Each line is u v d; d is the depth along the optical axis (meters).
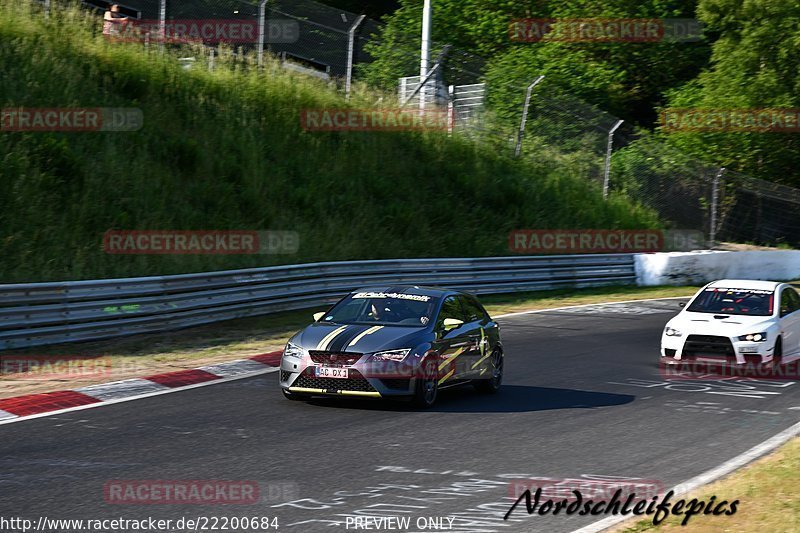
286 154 63.56
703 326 35.19
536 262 61.97
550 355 38.19
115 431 22.11
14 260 41.41
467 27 113.75
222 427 22.89
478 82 85.19
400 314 28.08
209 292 42.03
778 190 91.94
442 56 80.31
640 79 123.25
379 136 70.69
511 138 81.38
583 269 65.38
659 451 21.81
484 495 17.34
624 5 115.50
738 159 103.69
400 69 80.88
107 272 43.78
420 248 62.84
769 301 37.50
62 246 44.03
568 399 28.95
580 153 85.62
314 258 54.59
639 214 83.38
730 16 108.31
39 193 45.97
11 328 33.09
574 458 20.81
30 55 54.28
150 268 45.66
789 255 82.25
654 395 30.12
